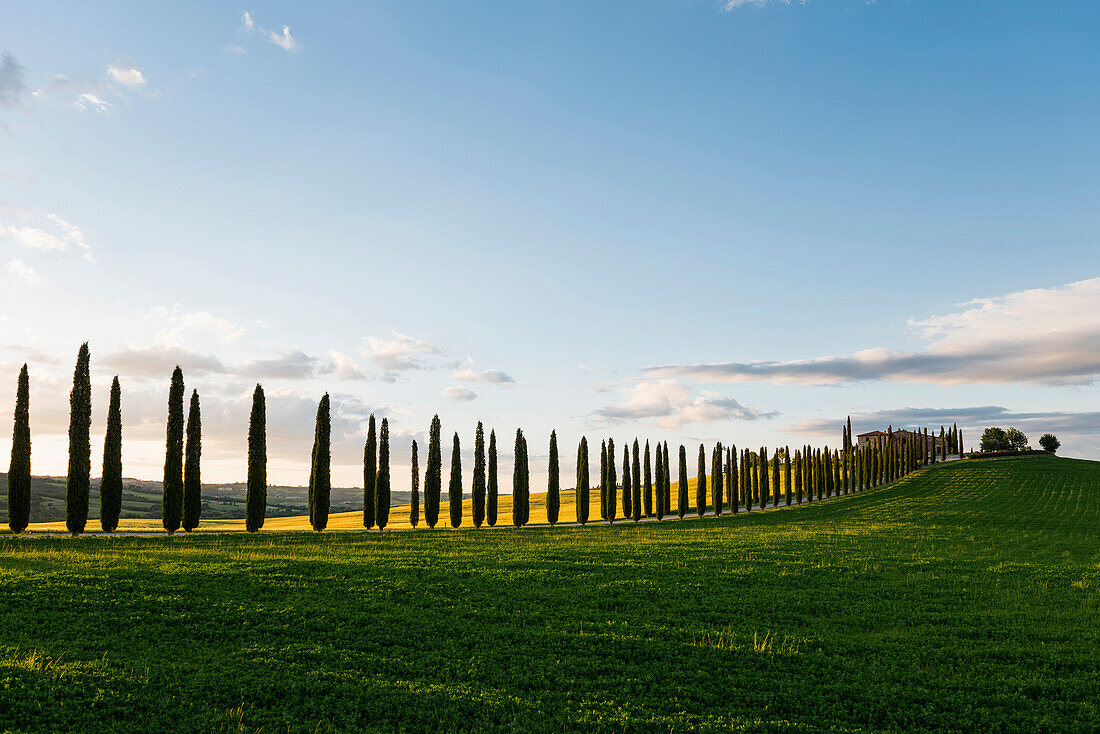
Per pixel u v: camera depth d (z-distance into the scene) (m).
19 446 58.94
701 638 26.75
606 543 52.94
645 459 100.94
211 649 24.59
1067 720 19.33
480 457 88.31
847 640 26.48
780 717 19.73
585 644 25.80
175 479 62.59
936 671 23.27
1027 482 112.81
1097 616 30.28
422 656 24.38
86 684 20.59
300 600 30.86
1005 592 34.84
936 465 147.88
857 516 86.31
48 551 43.59
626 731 18.72
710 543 52.62
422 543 52.41
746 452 107.81
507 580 35.94
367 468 83.12
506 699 20.62
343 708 19.84
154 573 34.75
